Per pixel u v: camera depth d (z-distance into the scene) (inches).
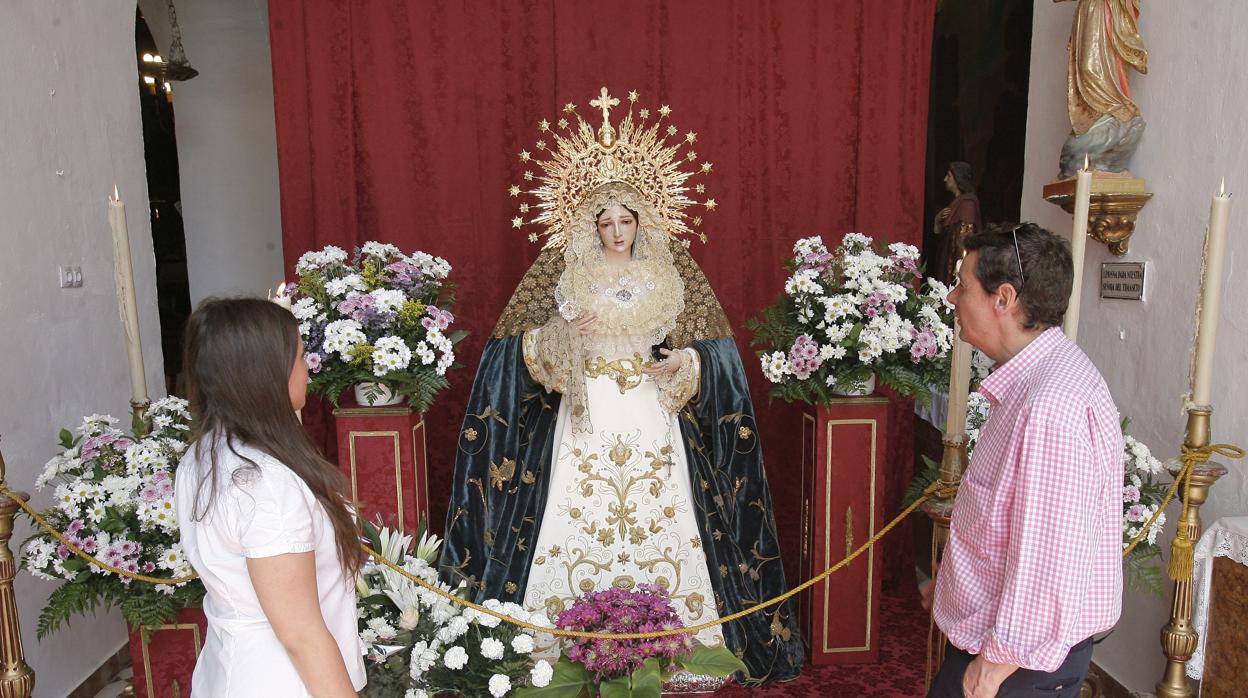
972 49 141.0
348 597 55.4
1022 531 53.2
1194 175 99.1
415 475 112.4
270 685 49.5
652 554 111.0
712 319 117.6
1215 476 78.1
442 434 142.5
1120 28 106.0
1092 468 53.0
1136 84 109.4
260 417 50.4
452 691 79.1
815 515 119.9
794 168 140.6
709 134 137.5
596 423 111.7
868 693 113.7
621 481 111.2
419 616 81.8
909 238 143.1
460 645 80.0
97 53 124.0
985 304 61.2
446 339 109.7
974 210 141.9
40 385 108.8
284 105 131.2
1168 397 103.8
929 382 112.0
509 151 135.9
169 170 203.8
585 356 112.4
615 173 112.3
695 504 113.0
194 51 200.5
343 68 130.9
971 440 96.3
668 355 114.1
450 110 133.6
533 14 133.4
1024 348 59.9
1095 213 110.1
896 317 108.8
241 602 50.0
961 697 62.3
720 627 111.7
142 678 94.5
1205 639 88.4
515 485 114.7
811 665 121.6
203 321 51.1
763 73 137.9
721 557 114.3
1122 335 113.2
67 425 114.1
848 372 113.3
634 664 80.0
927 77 139.5
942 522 75.0
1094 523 53.5
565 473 111.5
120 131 129.3
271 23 129.2
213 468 49.0
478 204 136.2
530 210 137.3
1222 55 94.9
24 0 107.6
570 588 109.8
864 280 111.3
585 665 80.1
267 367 50.6
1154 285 106.5
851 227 143.5
